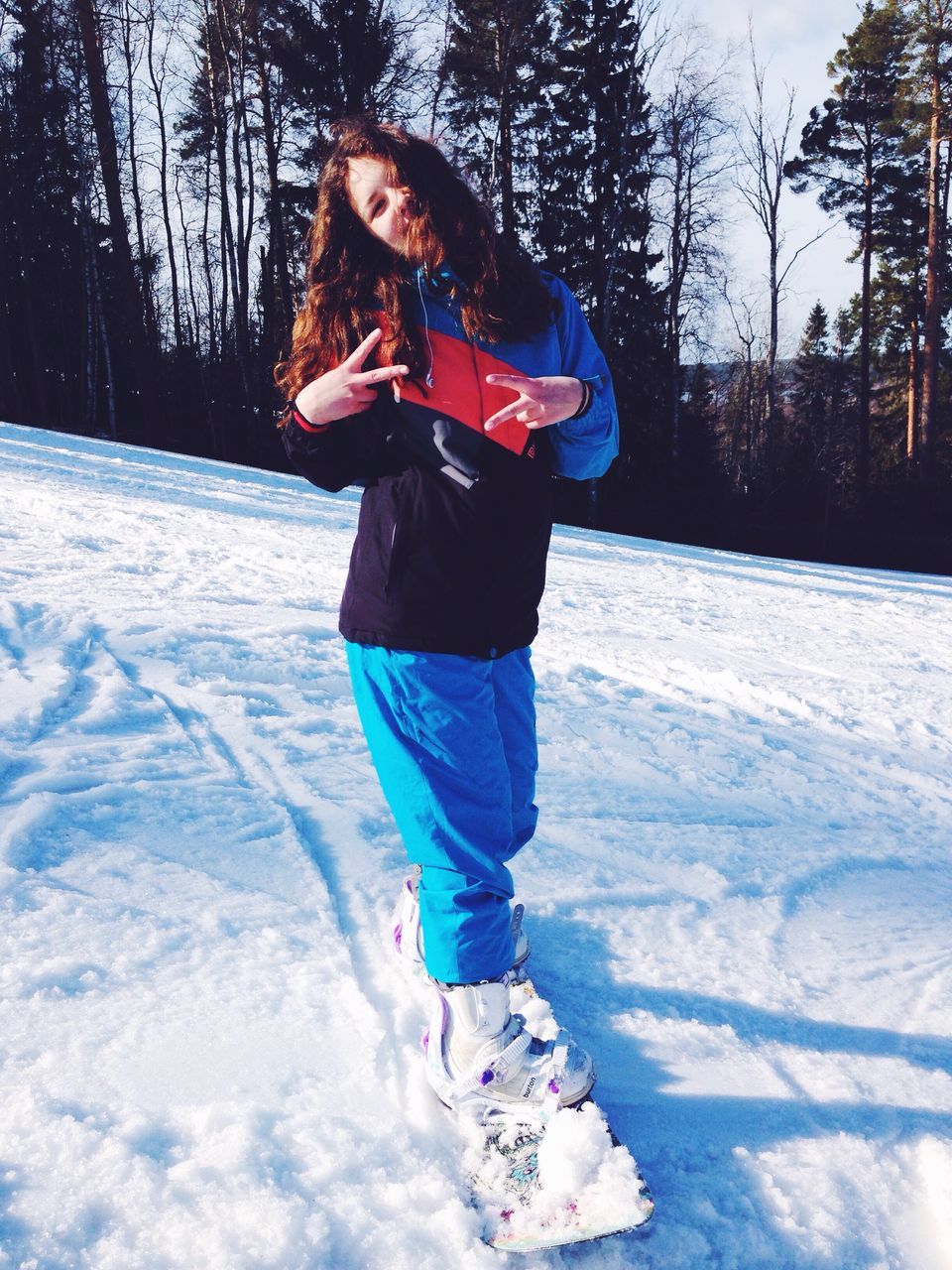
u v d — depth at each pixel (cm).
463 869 162
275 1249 122
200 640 402
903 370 4191
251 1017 169
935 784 362
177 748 288
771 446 3033
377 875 227
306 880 220
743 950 213
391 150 157
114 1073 151
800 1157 151
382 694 166
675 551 1302
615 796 302
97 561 560
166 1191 129
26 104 2866
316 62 2489
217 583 535
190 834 234
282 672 379
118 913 195
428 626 161
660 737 373
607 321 2583
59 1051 154
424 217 155
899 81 2944
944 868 277
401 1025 173
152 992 172
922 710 476
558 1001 188
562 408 157
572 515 2680
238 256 2844
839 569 1421
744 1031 183
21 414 2927
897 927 232
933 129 2828
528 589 172
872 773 367
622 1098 162
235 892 211
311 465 169
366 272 161
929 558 2578
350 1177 137
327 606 507
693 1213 139
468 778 164
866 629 749
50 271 3184
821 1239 135
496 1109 155
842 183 3192
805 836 287
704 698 448
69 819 233
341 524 939
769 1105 162
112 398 2748
